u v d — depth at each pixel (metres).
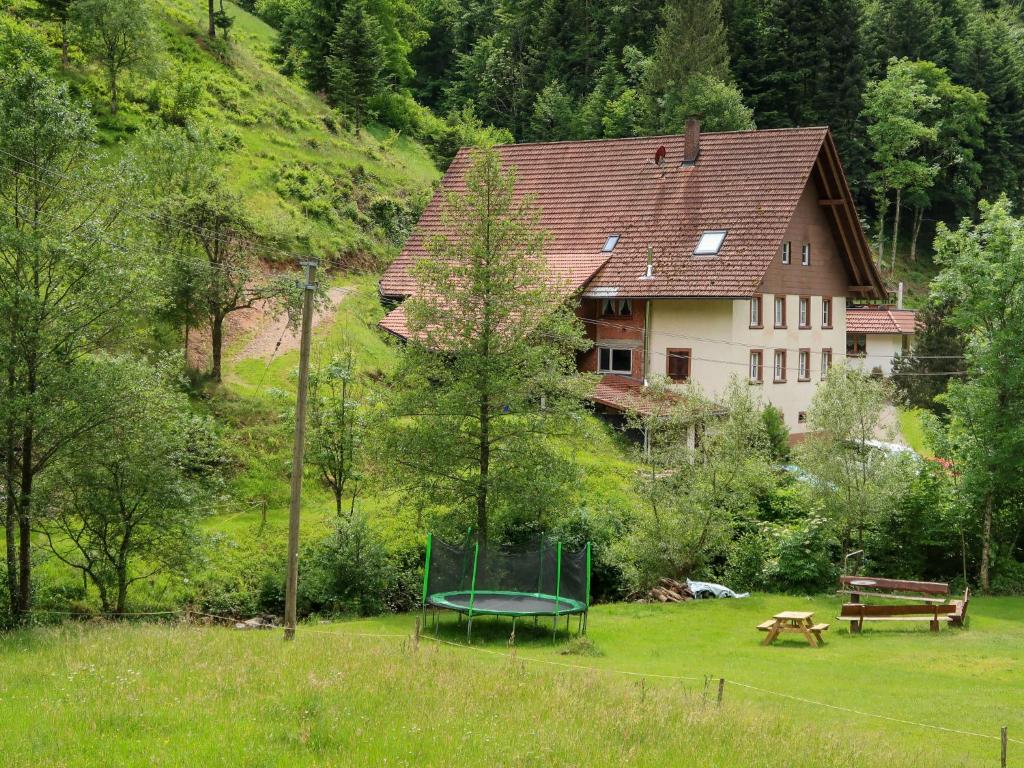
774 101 93.31
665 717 14.67
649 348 49.09
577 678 17.25
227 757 11.45
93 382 24.38
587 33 101.38
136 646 18.23
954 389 32.59
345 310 50.34
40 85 25.22
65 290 24.97
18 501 24.80
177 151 39.78
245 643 19.36
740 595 31.16
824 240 54.44
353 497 32.28
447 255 29.12
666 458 31.59
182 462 27.89
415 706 14.03
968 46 105.25
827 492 31.22
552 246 52.62
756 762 12.84
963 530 33.28
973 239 32.38
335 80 79.62
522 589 26.16
